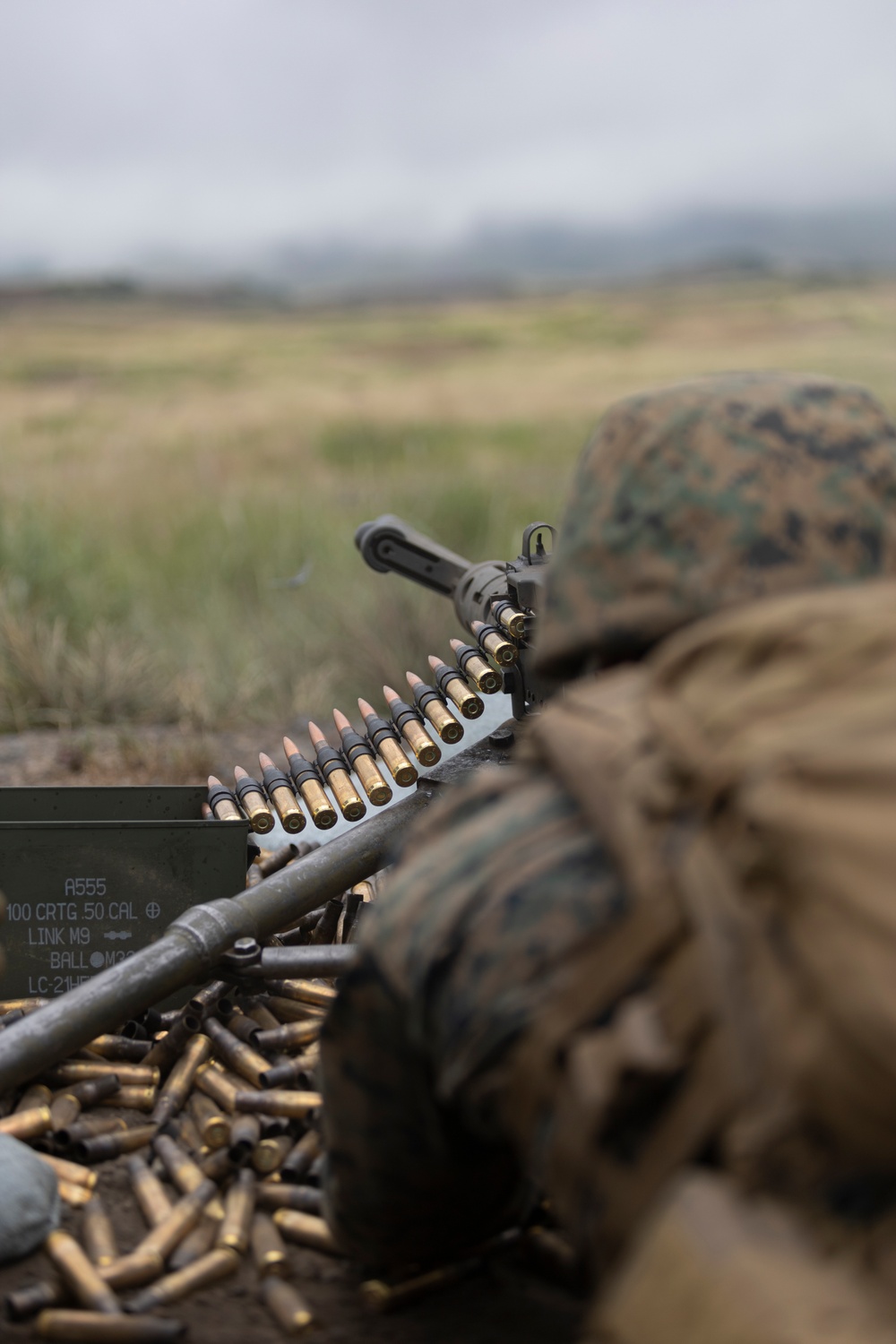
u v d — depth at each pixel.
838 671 1.16
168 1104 2.42
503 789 1.41
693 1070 1.09
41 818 3.19
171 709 6.13
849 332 45.25
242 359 44.03
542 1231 1.96
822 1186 1.06
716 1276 1.03
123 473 11.04
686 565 1.36
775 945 1.07
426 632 6.49
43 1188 1.99
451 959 1.28
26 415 17.39
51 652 6.15
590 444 1.52
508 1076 1.22
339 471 12.02
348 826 3.64
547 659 1.50
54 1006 2.41
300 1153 2.22
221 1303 1.90
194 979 2.58
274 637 6.94
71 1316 1.77
